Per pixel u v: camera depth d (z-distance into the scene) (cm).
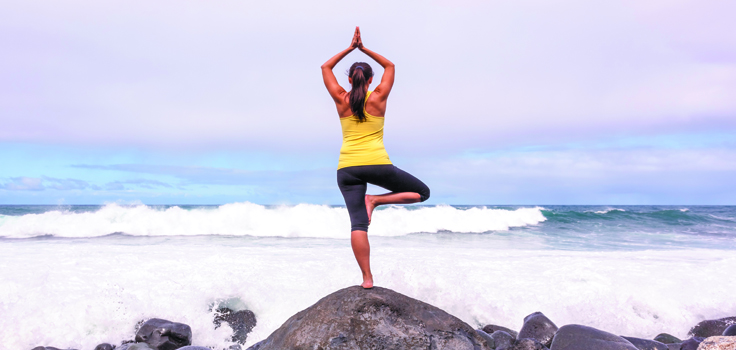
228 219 1599
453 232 1723
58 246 1109
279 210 1656
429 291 670
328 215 1647
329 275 723
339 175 324
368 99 311
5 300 584
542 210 2248
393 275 705
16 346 511
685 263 904
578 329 423
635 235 1630
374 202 331
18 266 771
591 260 934
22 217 1559
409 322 316
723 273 802
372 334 304
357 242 327
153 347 499
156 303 600
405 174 321
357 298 324
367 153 312
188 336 522
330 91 325
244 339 576
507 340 482
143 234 1527
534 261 917
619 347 389
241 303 634
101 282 666
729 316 637
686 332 615
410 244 1295
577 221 2069
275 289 663
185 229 1562
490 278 761
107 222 1562
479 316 636
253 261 838
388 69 323
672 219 2184
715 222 2098
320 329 306
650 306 664
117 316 565
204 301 620
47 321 548
